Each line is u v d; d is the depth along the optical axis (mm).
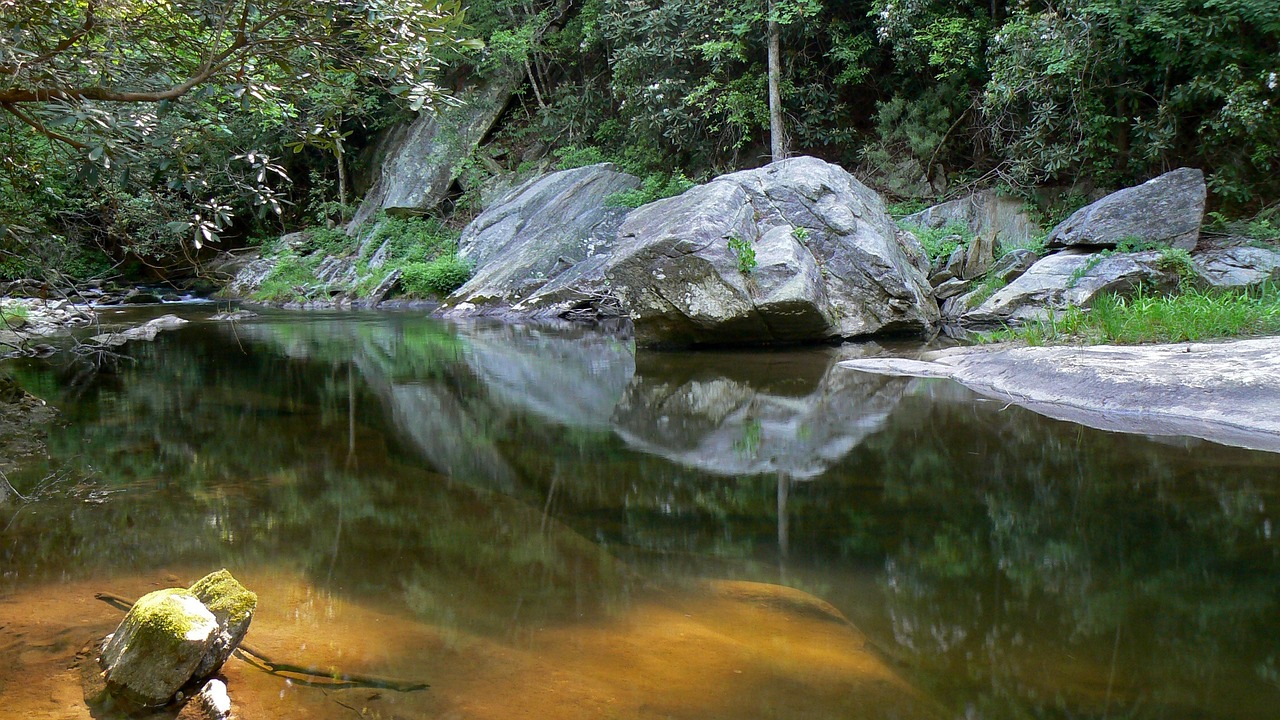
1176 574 2207
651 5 16594
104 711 1595
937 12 13398
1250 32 10344
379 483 3420
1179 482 3111
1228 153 10500
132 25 3506
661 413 5121
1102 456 3559
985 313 9102
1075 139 11633
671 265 8281
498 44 19656
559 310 13266
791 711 1551
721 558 2455
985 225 12031
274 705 1603
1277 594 2055
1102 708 1537
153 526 2809
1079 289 8508
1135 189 9492
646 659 1798
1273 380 4273
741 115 14703
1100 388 4855
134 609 1767
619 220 15102
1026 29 11211
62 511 3000
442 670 1752
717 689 1658
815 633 1914
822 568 2346
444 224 20375
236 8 3572
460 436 4469
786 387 5930
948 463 3553
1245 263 8578
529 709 1578
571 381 6625
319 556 2494
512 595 2182
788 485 3297
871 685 1660
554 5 20844
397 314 14789
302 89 3855
